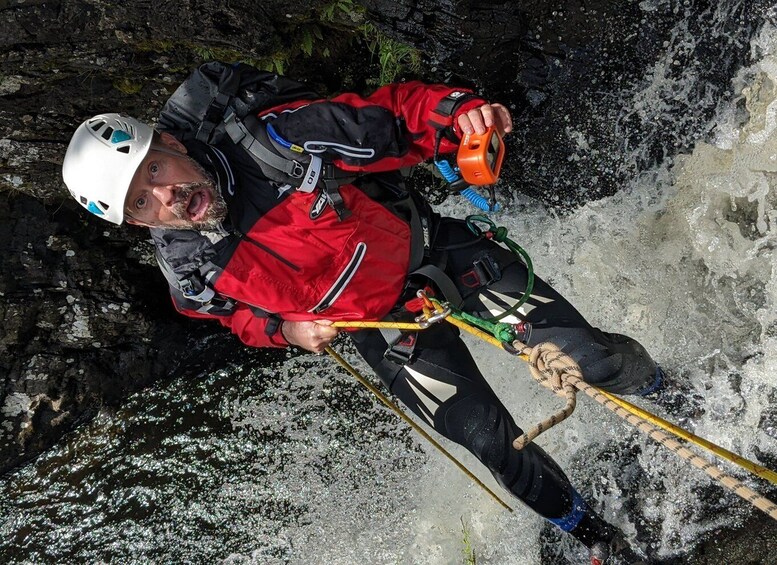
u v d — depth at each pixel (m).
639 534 3.19
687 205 3.52
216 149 2.36
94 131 2.31
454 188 2.65
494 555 3.51
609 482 3.41
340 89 3.94
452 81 3.68
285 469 4.03
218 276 2.40
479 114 2.42
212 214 2.30
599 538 2.88
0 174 3.79
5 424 4.09
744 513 2.98
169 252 2.40
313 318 2.62
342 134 2.36
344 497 3.91
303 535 3.84
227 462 4.09
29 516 4.01
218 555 3.84
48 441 4.17
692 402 3.28
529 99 3.69
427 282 2.76
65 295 4.09
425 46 3.49
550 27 3.46
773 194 3.19
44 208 4.04
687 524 3.10
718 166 3.38
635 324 3.67
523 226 4.05
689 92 3.40
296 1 3.32
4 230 3.96
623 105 3.56
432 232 2.88
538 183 3.88
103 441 4.20
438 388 2.84
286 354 4.37
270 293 2.44
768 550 2.81
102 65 3.39
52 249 4.05
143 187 2.29
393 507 3.82
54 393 4.16
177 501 4.00
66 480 4.10
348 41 3.72
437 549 3.63
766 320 3.24
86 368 4.23
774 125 3.15
